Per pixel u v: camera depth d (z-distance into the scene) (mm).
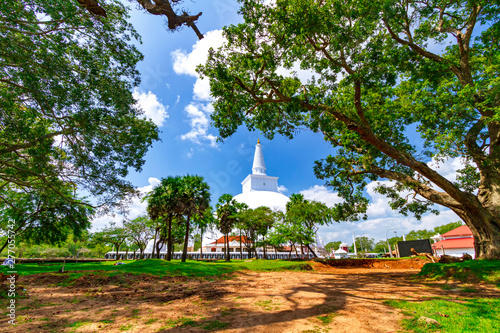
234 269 20984
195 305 7965
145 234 46969
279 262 27500
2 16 8273
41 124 13180
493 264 11578
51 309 7582
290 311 6957
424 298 8180
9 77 9938
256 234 45688
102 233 44625
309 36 12055
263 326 5699
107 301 8711
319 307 7344
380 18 11938
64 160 13766
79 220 19938
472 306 6738
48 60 9117
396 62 13531
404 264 26625
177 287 12156
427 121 14000
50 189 14281
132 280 13734
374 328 5383
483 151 13844
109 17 10938
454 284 11000
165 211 28859
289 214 36875
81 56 10211
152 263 20969
